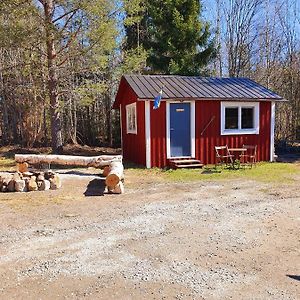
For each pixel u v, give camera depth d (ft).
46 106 53.62
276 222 18.08
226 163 41.04
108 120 71.41
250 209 20.74
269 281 11.46
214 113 40.40
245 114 41.93
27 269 12.56
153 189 27.17
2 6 39.32
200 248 14.44
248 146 40.32
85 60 44.88
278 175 33.17
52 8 42.32
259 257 13.46
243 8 80.64
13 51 59.16
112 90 69.51
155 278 11.76
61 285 11.34
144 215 19.57
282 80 71.20
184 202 22.66
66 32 43.06
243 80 47.60
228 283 11.34
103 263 13.03
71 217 19.31
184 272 12.19
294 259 13.24
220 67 85.05
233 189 26.86
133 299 10.40
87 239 15.66
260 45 80.18
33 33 41.01
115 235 16.17
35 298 10.53
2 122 68.18
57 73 48.75
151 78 43.88
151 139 38.58
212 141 40.57
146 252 14.06
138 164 41.70
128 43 71.87
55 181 27.50
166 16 69.77
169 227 17.33
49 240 15.56
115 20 43.98
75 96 46.60
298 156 49.90
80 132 72.23
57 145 46.85
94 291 10.92
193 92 40.04
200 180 31.04
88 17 41.75
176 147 39.55
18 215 19.84
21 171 32.14
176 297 10.49
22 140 65.72
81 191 26.50
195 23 69.67
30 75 51.57
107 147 67.62
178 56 69.00
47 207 21.66
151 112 38.32
